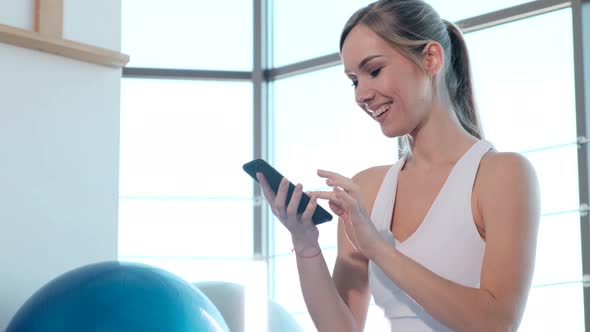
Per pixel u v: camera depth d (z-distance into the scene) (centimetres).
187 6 514
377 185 169
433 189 158
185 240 485
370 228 147
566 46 404
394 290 155
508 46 420
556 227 388
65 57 243
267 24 515
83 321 173
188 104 506
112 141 254
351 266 168
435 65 156
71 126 244
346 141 481
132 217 483
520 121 414
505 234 146
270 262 491
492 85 423
